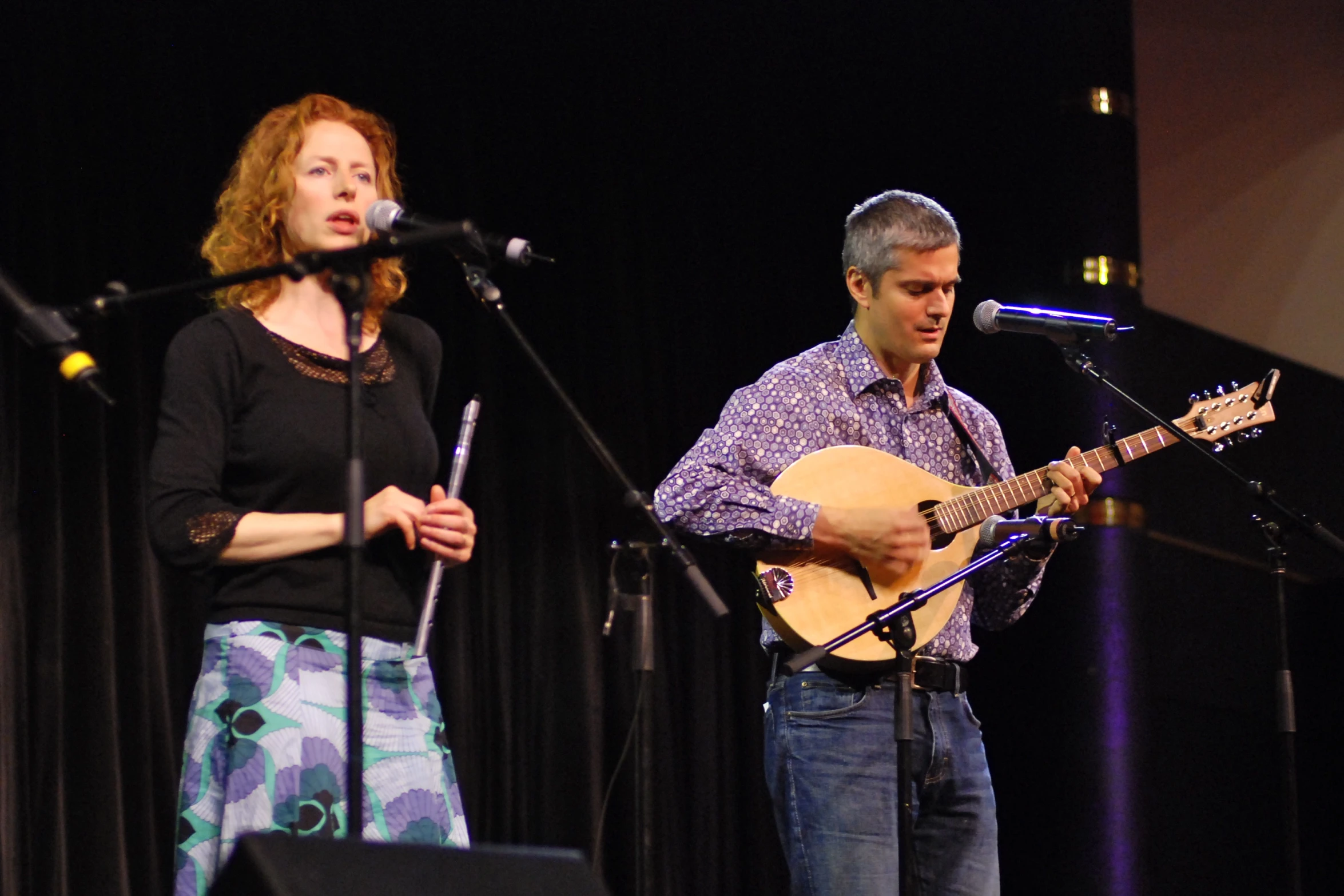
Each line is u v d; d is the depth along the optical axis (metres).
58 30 4.46
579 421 2.74
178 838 2.50
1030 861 5.04
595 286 5.48
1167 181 6.78
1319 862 5.79
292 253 2.87
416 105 5.18
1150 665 5.22
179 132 4.64
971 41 5.79
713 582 5.54
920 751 3.22
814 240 5.91
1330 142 6.80
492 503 5.09
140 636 4.28
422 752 2.61
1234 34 6.91
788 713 3.28
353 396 2.40
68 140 4.44
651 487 5.45
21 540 4.11
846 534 3.36
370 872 1.77
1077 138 5.29
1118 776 4.82
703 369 5.66
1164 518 6.02
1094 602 4.91
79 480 4.22
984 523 3.06
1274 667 6.00
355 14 5.09
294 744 2.46
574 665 5.12
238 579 2.55
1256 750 5.90
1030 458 5.25
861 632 2.96
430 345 2.98
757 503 3.38
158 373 4.47
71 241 4.38
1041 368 5.27
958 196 5.76
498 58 5.42
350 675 2.32
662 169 5.71
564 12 5.57
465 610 4.91
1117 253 5.25
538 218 5.40
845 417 3.55
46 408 4.20
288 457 2.62
